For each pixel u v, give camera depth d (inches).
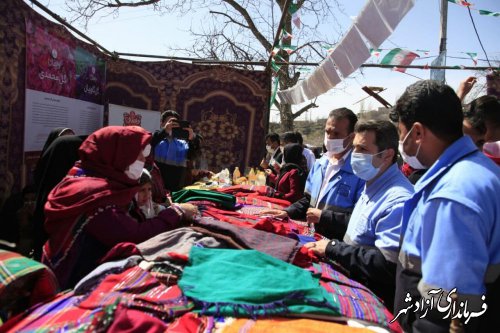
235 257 67.1
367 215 76.4
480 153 51.1
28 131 166.9
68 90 208.8
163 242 72.9
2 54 144.6
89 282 60.9
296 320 51.6
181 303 54.5
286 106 480.1
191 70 287.4
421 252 50.3
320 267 74.0
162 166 169.9
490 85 294.2
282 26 187.9
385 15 87.8
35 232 105.7
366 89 202.8
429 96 52.6
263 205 130.0
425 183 52.2
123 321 46.4
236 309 51.8
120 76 277.4
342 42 115.6
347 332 48.6
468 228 44.1
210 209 110.7
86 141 81.2
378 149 77.9
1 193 147.1
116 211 75.4
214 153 293.1
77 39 217.5
